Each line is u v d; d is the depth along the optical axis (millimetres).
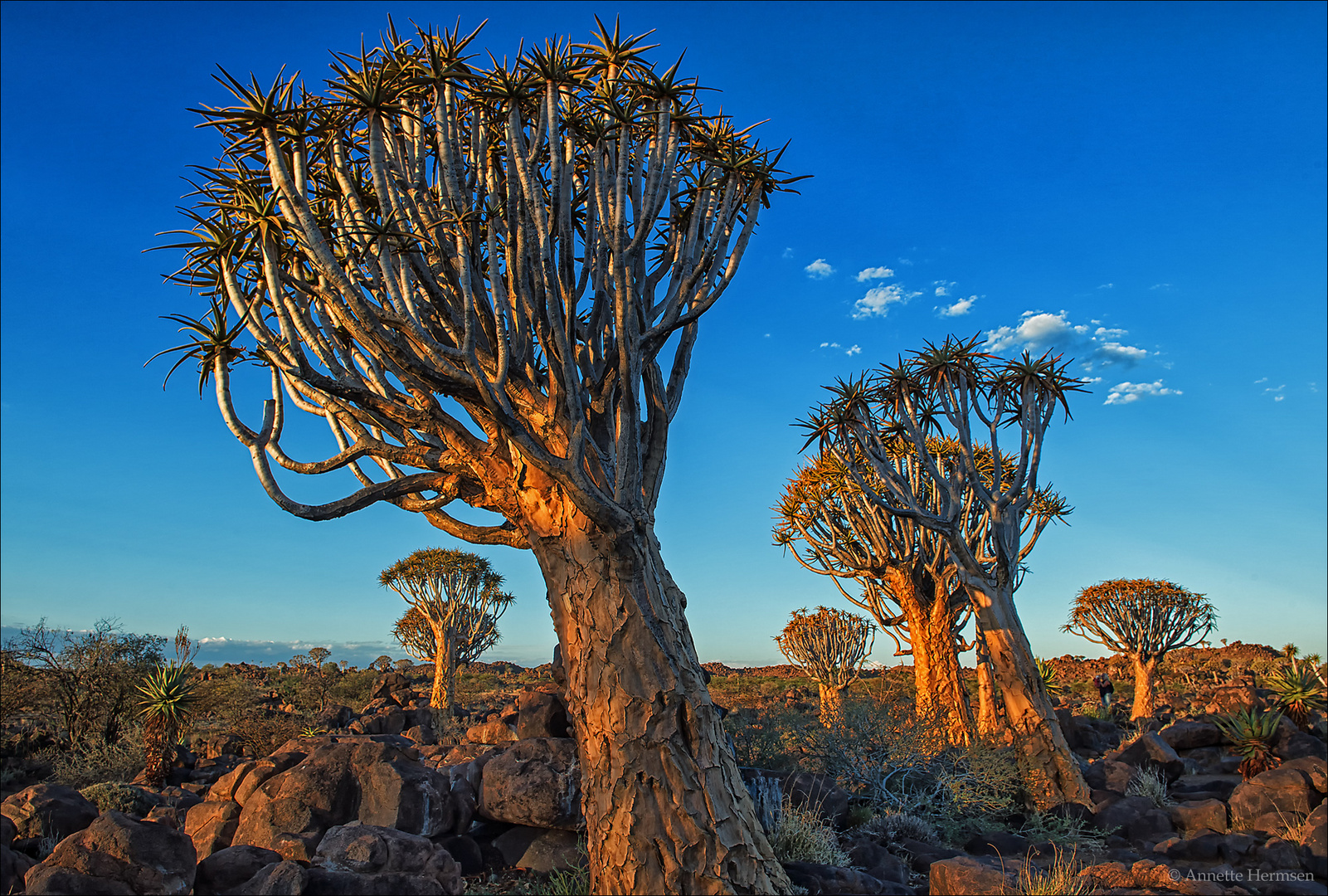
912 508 11852
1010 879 6965
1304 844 8164
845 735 11039
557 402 6805
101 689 15875
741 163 7539
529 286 6820
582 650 6367
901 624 15461
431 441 7676
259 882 5711
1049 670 27219
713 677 36750
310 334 6488
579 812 7816
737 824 6020
